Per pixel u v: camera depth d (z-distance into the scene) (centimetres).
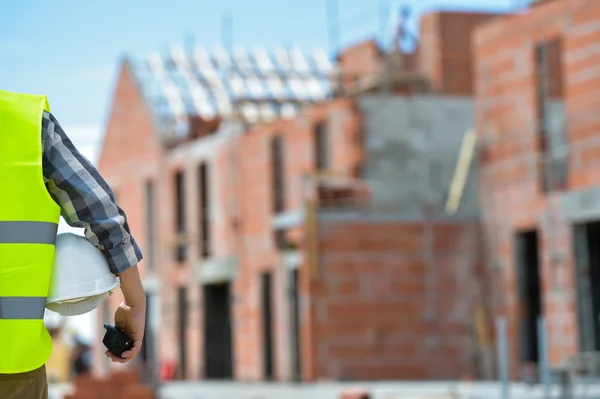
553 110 3756
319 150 4047
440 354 3575
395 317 3578
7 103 399
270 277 4241
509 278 3488
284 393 3103
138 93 5162
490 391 2800
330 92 4678
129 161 5275
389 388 3073
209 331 4716
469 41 4550
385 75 4409
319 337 3541
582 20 3180
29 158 395
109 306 4975
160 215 5016
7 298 392
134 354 427
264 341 4241
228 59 4953
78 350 3578
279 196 4206
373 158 3894
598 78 3128
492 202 3550
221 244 4547
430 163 3944
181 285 4838
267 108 4709
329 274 3569
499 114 3525
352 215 3594
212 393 3347
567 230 3238
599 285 3375
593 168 3131
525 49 3416
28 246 393
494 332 3528
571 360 2909
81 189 403
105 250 410
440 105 3981
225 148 4506
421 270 3600
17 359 393
